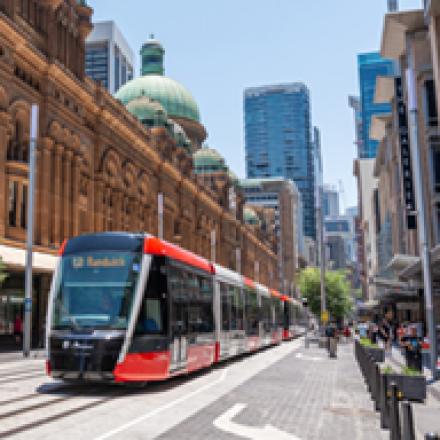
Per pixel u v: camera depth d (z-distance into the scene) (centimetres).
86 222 3791
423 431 1020
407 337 2264
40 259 2941
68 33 3656
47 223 3241
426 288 2019
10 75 2944
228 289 2294
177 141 6462
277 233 14575
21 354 2583
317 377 1891
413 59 4162
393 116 5716
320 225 4653
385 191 7094
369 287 10725
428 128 3916
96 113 3903
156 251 1470
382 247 7756
